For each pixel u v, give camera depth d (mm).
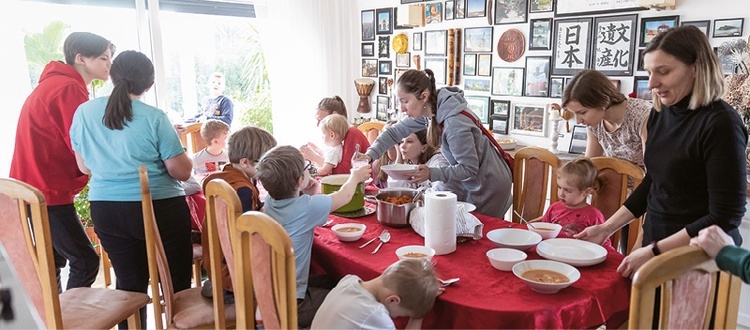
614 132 2125
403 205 1896
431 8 4160
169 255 2143
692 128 1394
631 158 2158
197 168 3256
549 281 1424
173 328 1861
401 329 1529
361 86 4723
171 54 4191
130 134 1944
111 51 2303
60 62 2219
